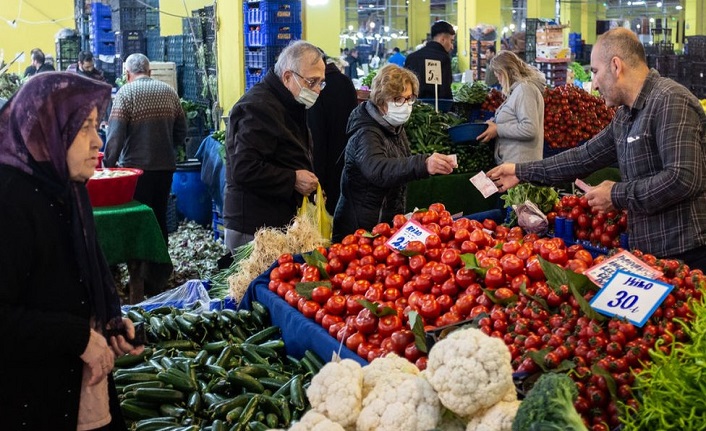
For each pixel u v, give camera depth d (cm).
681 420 197
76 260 235
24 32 1492
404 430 202
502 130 649
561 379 185
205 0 1077
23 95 222
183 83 1047
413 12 3628
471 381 195
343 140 650
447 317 313
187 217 932
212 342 366
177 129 756
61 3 1505
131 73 742
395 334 298
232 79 912
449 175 682
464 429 204
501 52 662
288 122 458
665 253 370
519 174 430
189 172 919
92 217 240
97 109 229
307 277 378
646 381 214
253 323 383
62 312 228
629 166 377
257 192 457
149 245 577
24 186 222
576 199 473
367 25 3309
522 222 471
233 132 457
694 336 216
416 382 207
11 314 218
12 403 228
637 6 3450
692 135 353
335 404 210
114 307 253
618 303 277
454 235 375
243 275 425
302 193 456
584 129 731
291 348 361
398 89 448
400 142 479
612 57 367
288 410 304
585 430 178
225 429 294
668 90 359
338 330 332
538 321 280
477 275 330
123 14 1118
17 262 220
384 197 473
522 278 315
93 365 229
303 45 453
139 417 308
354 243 388
